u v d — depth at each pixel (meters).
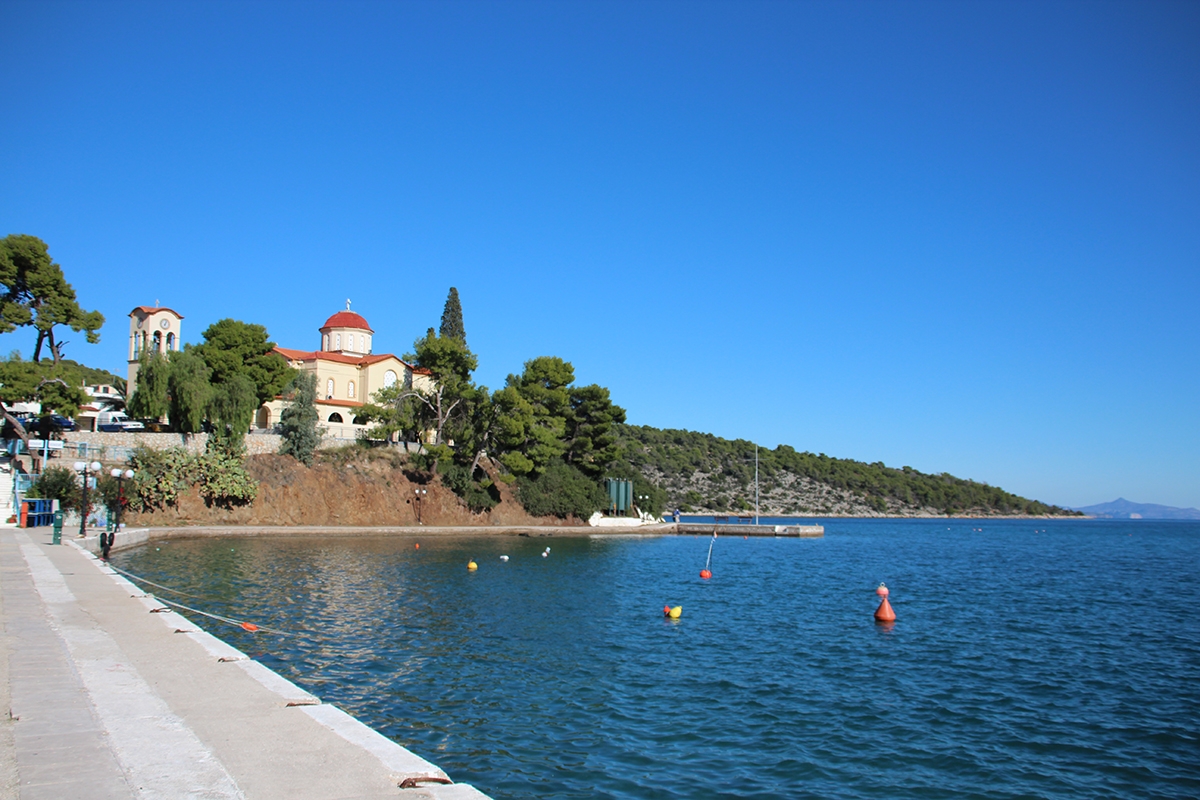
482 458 94.00
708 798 13.20
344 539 66.00
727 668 22.77
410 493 81.62
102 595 21.84
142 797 7.43
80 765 8.33
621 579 45.78
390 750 9.09
